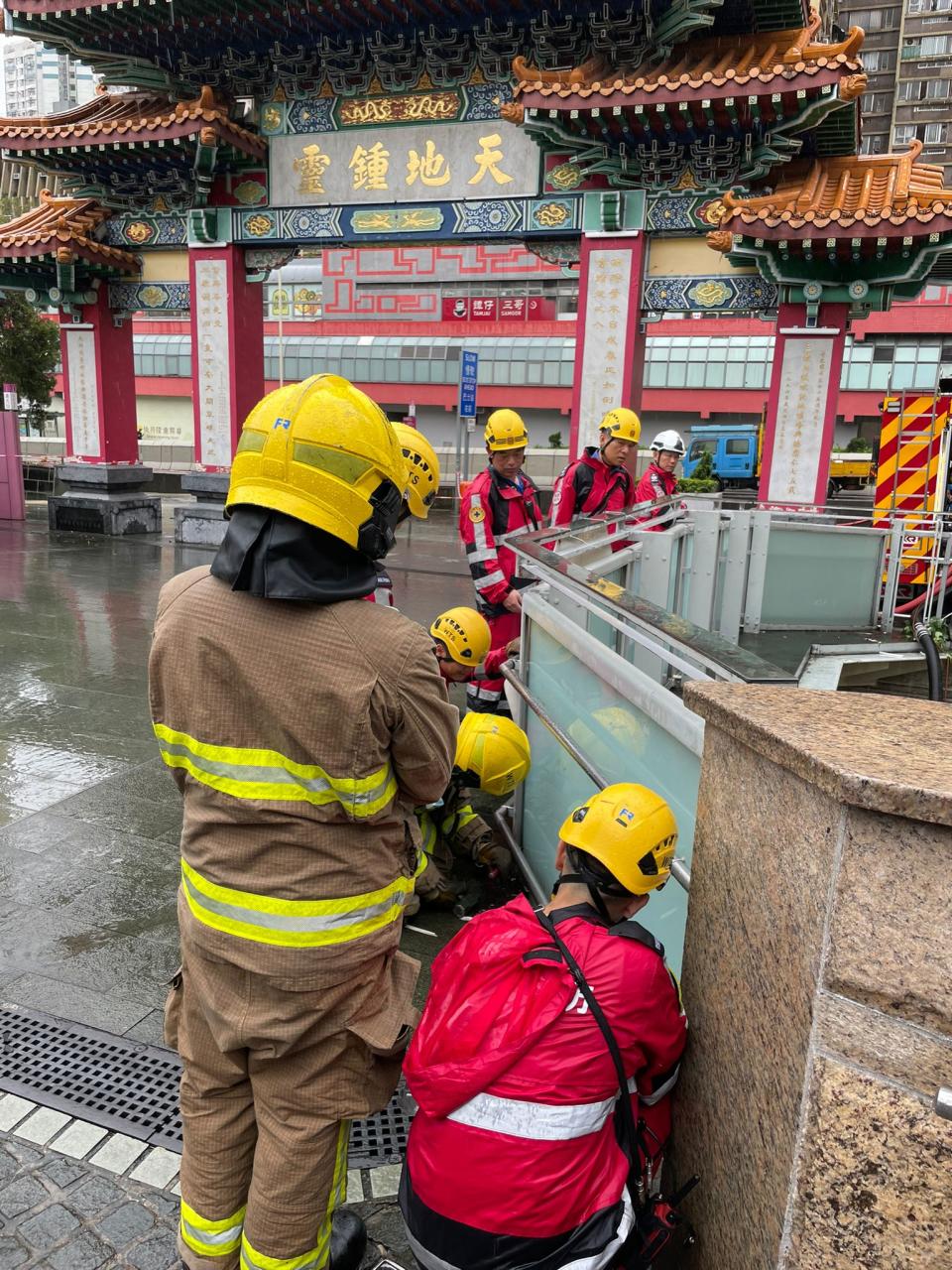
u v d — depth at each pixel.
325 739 1.48
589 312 10.01
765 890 1.39
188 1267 1.81
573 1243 1.58
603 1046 1.57
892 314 43.47
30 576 10.73
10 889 3.78
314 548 1.47
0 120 12.05
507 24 9.66
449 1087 1.56
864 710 1.50
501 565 5.00
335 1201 1.74
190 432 51.12
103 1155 2.41
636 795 1.81
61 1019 2.95
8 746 5.44
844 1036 1.17
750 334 45.34
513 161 10.20
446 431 48.78
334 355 48.09
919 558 8.55
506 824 4.09
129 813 4.55
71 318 13.61
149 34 10.80
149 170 11.89
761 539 8.13
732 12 9.26
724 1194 1.55
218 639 1.51
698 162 9.28
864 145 82.06
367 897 1.59
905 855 1.10
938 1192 1.11
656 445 7.61
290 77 11.05
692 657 2.05
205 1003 1.62
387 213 10.96
